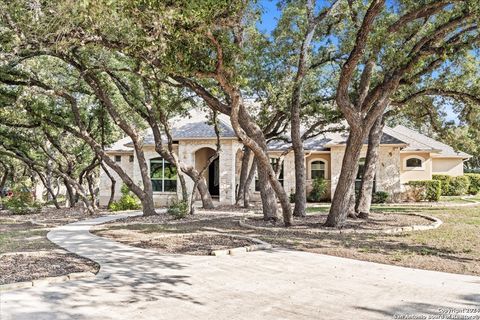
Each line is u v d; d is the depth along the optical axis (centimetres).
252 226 1379
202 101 1991
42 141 2438
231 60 1016
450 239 1107
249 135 1393
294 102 1638
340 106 1226
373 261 852
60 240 1149
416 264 819
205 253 935
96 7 778
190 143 2491
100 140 2497
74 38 1019
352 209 1591
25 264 812
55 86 1766
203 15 801
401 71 1191
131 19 839
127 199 2320
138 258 880
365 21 1077
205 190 2178
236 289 645
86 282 684
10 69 1577
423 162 2816
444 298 595
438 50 1127
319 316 521
